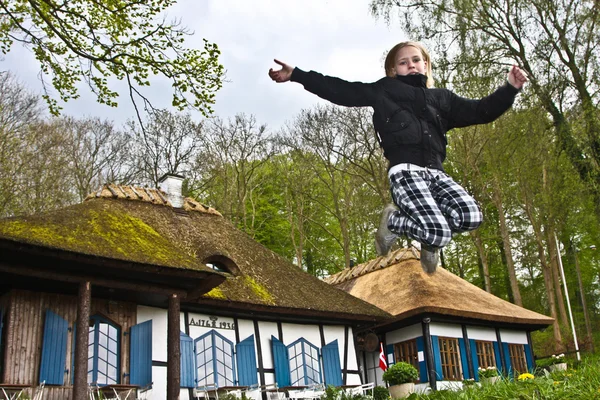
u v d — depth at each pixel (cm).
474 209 352
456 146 2872
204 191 3253
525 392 756
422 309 1781
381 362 1645
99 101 1128
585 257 3812
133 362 1320
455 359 1864
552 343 3066
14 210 2703
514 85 376
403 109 378
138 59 1077
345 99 381
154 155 3098
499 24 1872
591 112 1719
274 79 387
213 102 1131
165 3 1094
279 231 3603
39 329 1235
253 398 1410
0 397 1117
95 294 1309
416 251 2181
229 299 1440
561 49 1784
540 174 2311
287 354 1572
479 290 2161
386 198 2820
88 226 1265
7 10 1048
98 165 3123
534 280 3903
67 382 1230
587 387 711
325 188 3456
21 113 2806
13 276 1167
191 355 1402
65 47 1126
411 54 392
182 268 1217
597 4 1705
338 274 2395
